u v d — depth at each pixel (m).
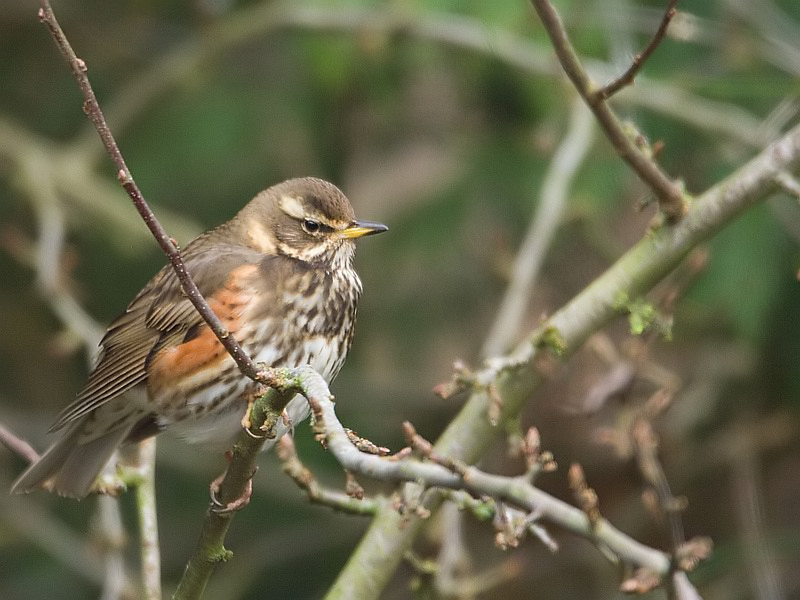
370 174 14.34
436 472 6.95
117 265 13.94
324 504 8.36
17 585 13.02
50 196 13.16
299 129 13.98
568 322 8.65
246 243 9.41
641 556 7.25
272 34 14.63
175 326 8.73
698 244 8.66
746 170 8.66
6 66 14.50
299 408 8.02
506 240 12.04
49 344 12.27
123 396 8.94
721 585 12.52
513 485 7.09
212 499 7.08
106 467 9.06
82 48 14.65
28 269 14.27
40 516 12.54
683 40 11.76
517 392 8.58
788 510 13.63
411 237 13.45
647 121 12.68
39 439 13.50
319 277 9.14
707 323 12.92
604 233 12.73
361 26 13.18
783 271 12.30
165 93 13.88
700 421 13.01
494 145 13.57
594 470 13.24
